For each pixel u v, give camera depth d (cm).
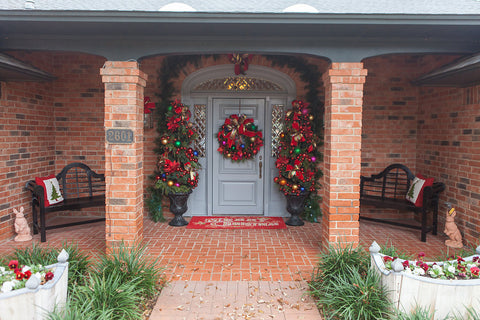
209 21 390
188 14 387
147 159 649
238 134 652
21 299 265
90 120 649
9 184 527
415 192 567
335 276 356
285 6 427
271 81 659
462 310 290
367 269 350
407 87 651
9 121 525
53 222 631
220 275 416
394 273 297
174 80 641
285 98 657
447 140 560
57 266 312
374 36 443
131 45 447
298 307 344
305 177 603
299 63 634
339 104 451
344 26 403
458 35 438
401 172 657
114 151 452
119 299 311
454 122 542
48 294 276
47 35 441
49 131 633
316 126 637
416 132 655
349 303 311
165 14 386
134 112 450
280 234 571
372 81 649
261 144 652
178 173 596
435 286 289
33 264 340
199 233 573
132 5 418
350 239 457
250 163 670
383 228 612
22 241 527
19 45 444
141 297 350
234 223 629
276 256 477
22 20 386
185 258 468
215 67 640
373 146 657
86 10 381
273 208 673
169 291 376
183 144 604
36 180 549
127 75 447
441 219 579
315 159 610
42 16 384
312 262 457
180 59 631
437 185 558
